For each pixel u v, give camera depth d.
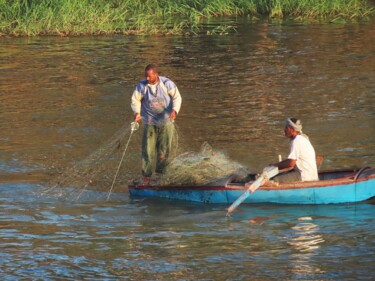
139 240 23.47
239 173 27.62
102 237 23.75
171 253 22.39
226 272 20.98
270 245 22.86
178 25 64.06
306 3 70.06
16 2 63.09
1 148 33.31
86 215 25.77
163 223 24.97
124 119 38.16
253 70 48.78
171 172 27.94
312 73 47.62
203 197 26.94
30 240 23.52
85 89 44.28
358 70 48.12
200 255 22.20
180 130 35.78
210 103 40.94
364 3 74.00
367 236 23.45
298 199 26.41
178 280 20.53
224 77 47.03
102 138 34.94
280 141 33.78
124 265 21.56
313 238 23.38
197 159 28.20
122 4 68.25
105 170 30.67
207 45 57.16
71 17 62.56
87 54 54.00
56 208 26.47
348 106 39.72
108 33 61.88
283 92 43.00
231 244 23.00
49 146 33.66
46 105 40.81
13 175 29.88
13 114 39.06
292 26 64.50
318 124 36.38
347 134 34.56
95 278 20.77
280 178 26.45
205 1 70.69
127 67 49.84
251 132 35.31
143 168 28.20
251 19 68.31
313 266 21.28
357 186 26.33
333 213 25.58
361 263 21.44
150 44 57.59
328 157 31.16
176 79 46.66
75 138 34.91
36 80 46.44
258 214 25.64
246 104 40.59
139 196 27.84
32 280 20.69
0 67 49.75
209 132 35.41
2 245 23.09
